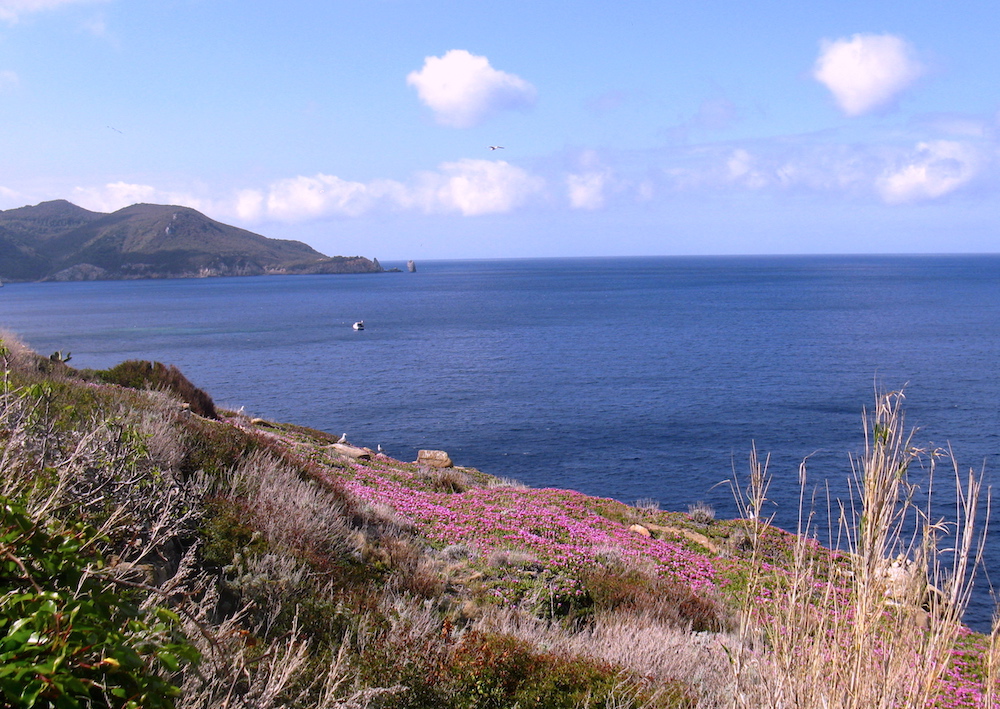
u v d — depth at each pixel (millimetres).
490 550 11547
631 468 40438
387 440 46844
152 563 5203
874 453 3895
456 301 196875
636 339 105000
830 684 3871
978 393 58750
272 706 4008
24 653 2111
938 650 3635
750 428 49062
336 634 5855
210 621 5207
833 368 74688
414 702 5023
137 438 6113
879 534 3836
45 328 125500
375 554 9219
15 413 5293
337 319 144625
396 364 82312
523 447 45344
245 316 153250
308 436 23516
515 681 5719
